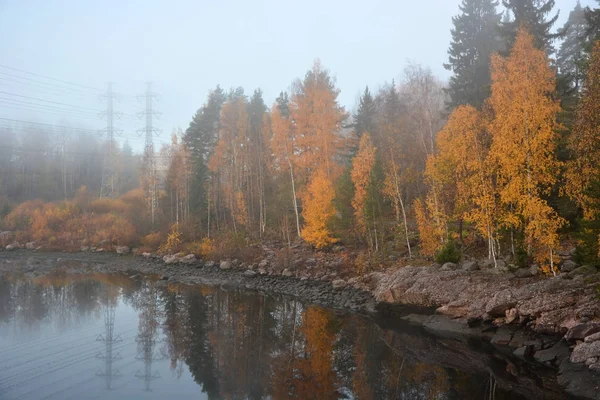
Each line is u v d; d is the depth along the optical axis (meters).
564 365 12.56
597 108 14.78
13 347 16.36
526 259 19.75
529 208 17.38
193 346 16.69
